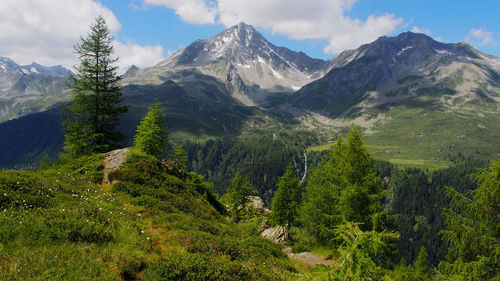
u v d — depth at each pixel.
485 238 12.80
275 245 19.69
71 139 30.39
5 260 7.75
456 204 14.50
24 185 13.42
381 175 24.16
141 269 9.77
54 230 9.73
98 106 32.28
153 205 17.05
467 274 12.54
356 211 23.12
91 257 9.06
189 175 30.53
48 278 7.46
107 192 18.11
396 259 22.36
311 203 31.14
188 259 10.30
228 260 11.72
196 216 19.31
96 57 32.47
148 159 24.78
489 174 13.33
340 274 6.08
